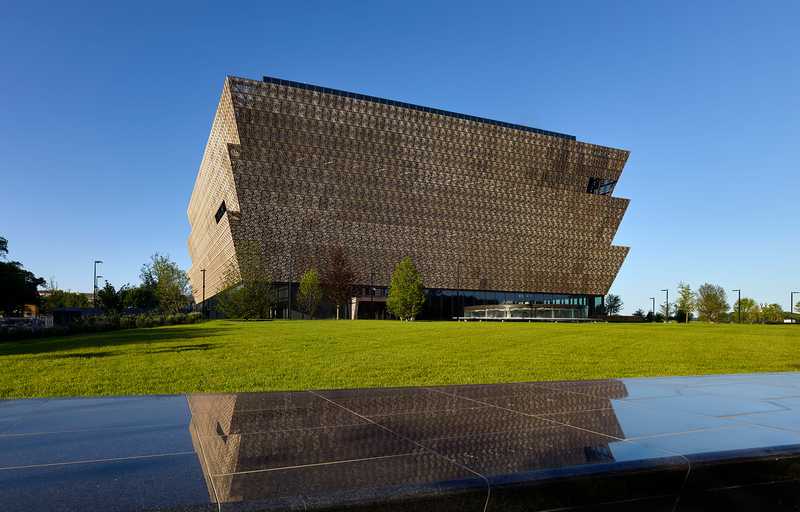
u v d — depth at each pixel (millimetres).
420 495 3273
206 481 3445
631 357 21328
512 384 8172
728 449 4328
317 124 88562
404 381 14359
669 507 3953
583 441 4566
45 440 4516
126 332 42312
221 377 15008
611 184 115438
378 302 92688
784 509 4344
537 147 106188
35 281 99875
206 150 102438
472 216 101875
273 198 85812
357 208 92062
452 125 98875
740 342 31234
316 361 19078
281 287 86438
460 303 101688
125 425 5117
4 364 18672
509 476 3578
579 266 112312
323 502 3104
